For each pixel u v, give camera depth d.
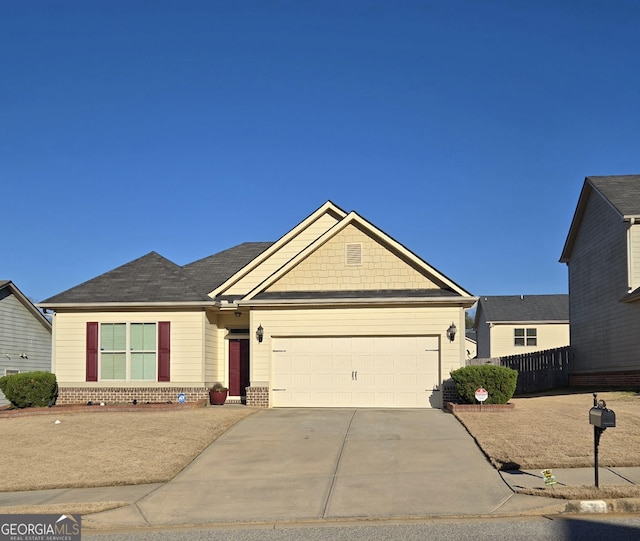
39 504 11.93
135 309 23.41
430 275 22.88
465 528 9.70
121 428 17.78
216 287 24.78
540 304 50.16
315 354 22.47
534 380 31.42
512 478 12.38
